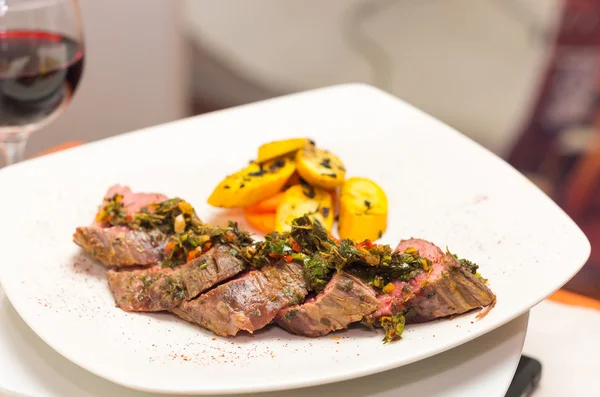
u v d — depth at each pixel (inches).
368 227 22.0
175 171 24.1
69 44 24.8
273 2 57.8
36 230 21.6
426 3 53.9
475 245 21.2
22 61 23.7
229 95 64.4
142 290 19.7
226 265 19.3
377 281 19.1
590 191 50.4
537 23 51.1
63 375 18.5
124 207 21.8
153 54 46.8
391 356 17.7
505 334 19.2
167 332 19.1
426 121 25.4
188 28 61.2
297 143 23.0
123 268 20.6
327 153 23.7
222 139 25.1
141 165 24.1
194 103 64.7
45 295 19.6
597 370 21.6
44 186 22.9
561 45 50.6
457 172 23.6
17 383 18.3
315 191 22.8
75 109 43.7
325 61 58.9
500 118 54.5
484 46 53.6
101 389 18.3
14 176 23.0
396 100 26.4
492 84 54.3
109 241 20.5
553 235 20.8
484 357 18.8
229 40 60.5
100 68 44.0
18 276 20.1
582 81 50.6
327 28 57.6
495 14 52.2
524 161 54.1
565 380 21.3
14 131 25.4
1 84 23.7
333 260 19.1
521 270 19.9
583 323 23.1
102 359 17.8
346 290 18.6
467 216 22.2
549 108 52.1
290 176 23.0
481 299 18.6
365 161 24.6
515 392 19.9
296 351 18.4
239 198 22.1
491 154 23.8
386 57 57.0
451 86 55.9
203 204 23.2
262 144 25.1
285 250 19.5
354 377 17.3
